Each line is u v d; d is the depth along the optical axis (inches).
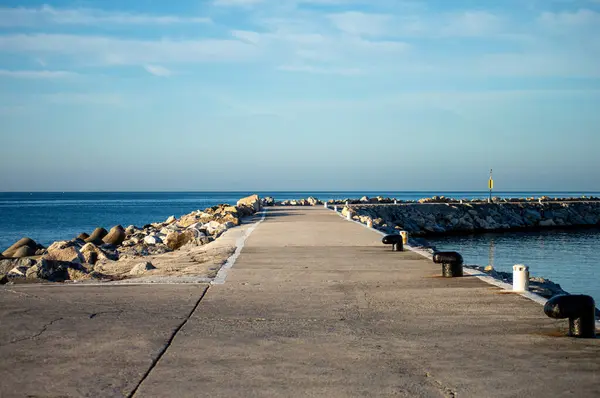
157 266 680.4
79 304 412.5
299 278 538.6
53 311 387.5
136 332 333.4
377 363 277.7
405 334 332.5
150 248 1027.9
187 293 459.5
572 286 1058.7
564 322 362.3
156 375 259.0
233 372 263.7
